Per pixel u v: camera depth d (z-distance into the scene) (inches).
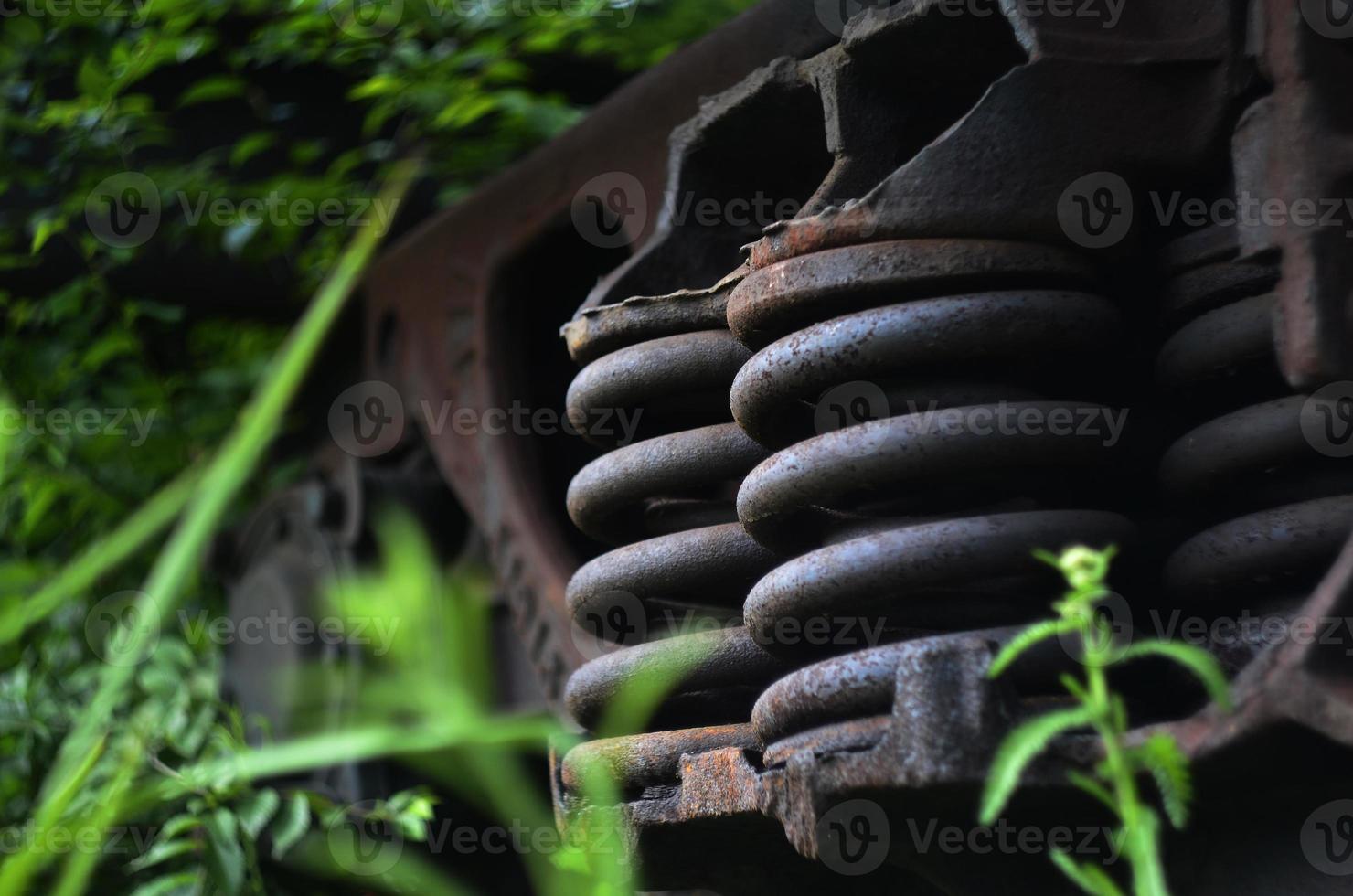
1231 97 62.6
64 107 160.4
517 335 130.7
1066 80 63.3
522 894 136.3
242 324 183.9
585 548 129.3
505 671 136.7
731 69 99.6
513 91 168.6
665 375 75.9
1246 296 63.3
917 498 65.8
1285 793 57.2
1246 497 63.4
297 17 166.4
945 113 74.7
